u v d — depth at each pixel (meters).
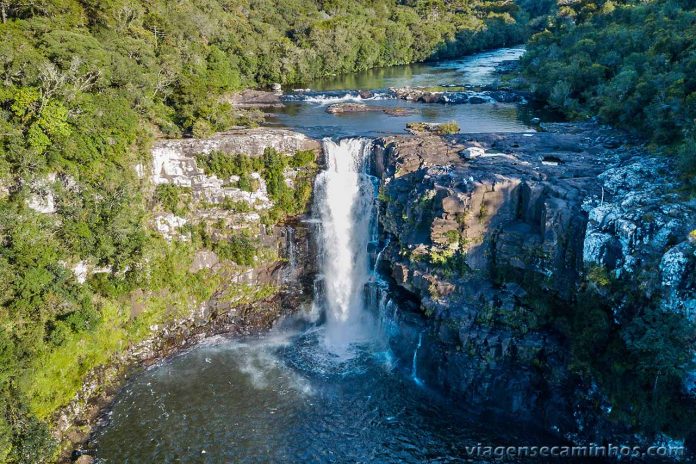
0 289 43.12
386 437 45.12
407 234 55.25
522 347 46.91
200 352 56.41
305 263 65.06
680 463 39.25
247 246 62.53
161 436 45.12
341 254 64.12
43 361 44.75
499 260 50.47
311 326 61.66
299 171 66.38
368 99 108.88
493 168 56.09
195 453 43.41
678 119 58.31
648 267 40.91
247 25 142.12
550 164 58.09
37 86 50.81
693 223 41.38
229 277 62.06
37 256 45.56
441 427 46.12
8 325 42.50
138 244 54.75
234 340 58.69
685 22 88.75
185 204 61.72
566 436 44.22
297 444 44.44
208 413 47.69
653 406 39.62
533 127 84.00
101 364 51.16
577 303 45.78
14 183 47.50
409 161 60.03
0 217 44.00
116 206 53.28
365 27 172.88
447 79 137.38
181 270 59.50
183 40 96.94
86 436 45.19
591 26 121.69
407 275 53.84
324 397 49.72
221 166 63.12
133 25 83.19
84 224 50.88
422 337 51.81
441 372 49.72
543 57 124.06
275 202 65.44
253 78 133.62
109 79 58.88
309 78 145.88
